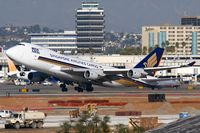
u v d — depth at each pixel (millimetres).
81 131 152375
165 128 129125
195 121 132375
